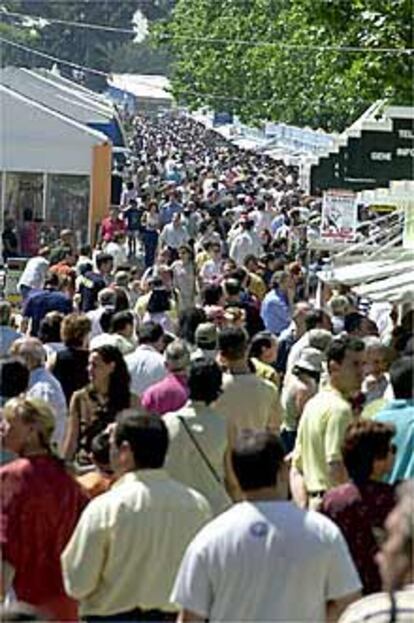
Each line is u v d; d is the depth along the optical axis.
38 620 8.53
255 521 9.57
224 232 58.47
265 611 9.48
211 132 153.38
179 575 9.84
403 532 7.40
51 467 11.67
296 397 18.36
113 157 70.62
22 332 26.30
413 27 33.25
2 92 54.97
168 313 27.62
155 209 58.09
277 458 9.78
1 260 40.25
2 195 50.72
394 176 32.97
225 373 16.45
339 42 34.47
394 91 34.03
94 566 10.83
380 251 30.38
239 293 27.47
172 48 120.00
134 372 18.61
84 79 149.38
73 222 56.88
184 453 13.97
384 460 11.02
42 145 55.34
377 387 17.16
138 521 10.79
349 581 9.64
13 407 11.69
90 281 30.95
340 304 25.17
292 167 91.56
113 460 11.20
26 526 11.52
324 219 36.09
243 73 94.81
